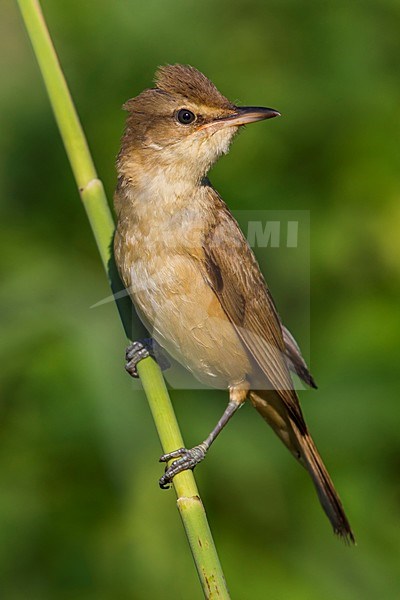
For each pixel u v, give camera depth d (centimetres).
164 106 893
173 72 910
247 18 1189
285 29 1191
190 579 1037
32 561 1041
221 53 1188
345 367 1077
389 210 1146
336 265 1133
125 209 894
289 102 1170
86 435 1034
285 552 1060
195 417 1070
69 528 1046
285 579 1038
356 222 1145
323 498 927
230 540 1061
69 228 1170
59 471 1055
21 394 1039
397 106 1175
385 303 1120
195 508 707
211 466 1059
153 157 895
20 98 1194
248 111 892
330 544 1062
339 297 1135
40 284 1101
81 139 833
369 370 1071
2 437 1052
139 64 1184
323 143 1169
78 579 1036
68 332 1057
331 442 1075
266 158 1164
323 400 1070
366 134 1164
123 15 1190
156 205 886
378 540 1066
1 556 1034
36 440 1048
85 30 1194
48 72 819
